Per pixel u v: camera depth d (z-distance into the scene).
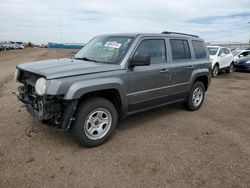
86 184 2.96
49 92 3.35
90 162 3.45
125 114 4.36
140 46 4.45
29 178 3.03
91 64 4.07
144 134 4.50
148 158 3.60
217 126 5.05
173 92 5.26
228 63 14.84
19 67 4.29
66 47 74.69
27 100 4.11
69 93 3.43
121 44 4.46
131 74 4.22
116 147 3.94
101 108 3.91
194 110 6.15
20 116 5.21
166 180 3.08
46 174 3.13
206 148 3.99
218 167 3.41
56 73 3.48
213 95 8.28
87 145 3.84
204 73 6.03
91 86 3.62
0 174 3.09
